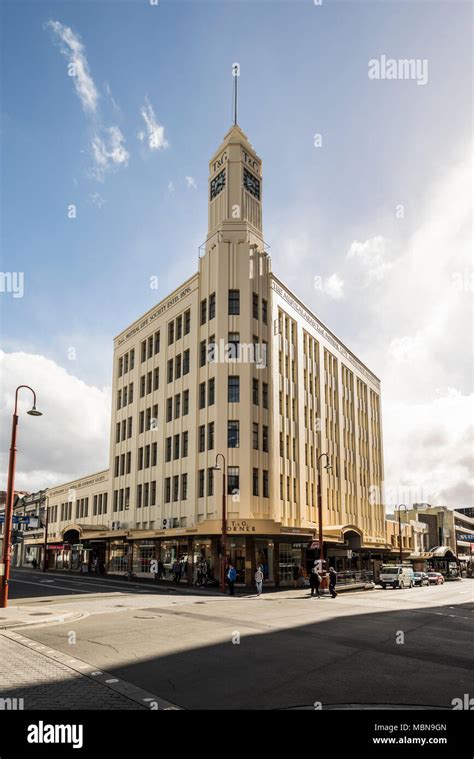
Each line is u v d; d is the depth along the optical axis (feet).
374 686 30.86
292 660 37.60
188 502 134.62
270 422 133.90
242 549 122.31
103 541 175.63
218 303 135.33
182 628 51.85
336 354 184.85
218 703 27.27
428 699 28.40
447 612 75.72
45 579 142.20
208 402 133.69
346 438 187.01
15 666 35.24
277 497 131.54
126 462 169.27
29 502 256.93
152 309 166.09
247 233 143.33
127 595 91.71
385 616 67.41
